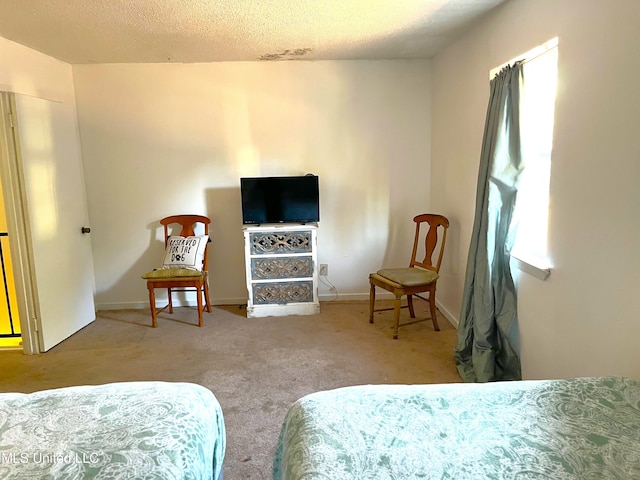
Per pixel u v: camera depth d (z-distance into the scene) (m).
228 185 4.23
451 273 3.82
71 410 1.35
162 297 4.37
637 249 1.64
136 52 3.63
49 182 3.48
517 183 2.55
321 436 1.22
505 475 1.07
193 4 2.57
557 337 2.20
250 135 4.18
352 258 4.42
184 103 4.10
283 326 3.78
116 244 4.24
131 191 4.18
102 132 4.09
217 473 1.52
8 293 3.58
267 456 2.11
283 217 4.03
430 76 4.17
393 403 1.38
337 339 3.48
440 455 1.14
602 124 1.82
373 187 4.31
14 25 2.89
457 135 3.57
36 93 3.52
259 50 3.66
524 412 1.32
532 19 2.38
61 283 3.59
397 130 4.24
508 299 2.68
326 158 4.25
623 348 1.72
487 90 2.98
